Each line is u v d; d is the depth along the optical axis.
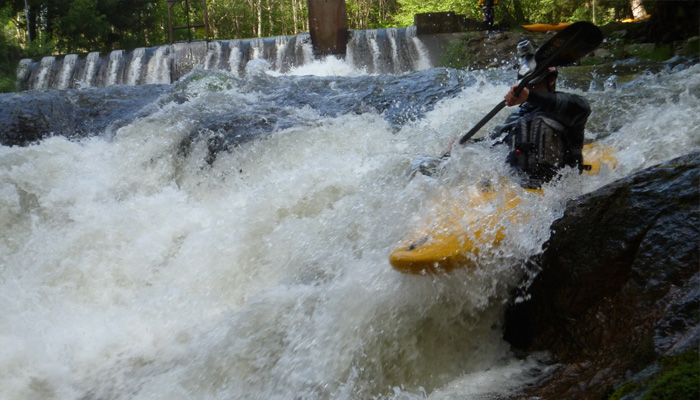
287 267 4.17
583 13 14.95
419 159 4.09
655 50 9.46
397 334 3.19
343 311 3.35
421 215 3.50
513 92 3.36
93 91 8.04
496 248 3.15
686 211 2.56
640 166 3.97
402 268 3.08
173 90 8.08
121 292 4.59
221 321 3.84
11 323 4.01
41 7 23.05
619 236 2.76
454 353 3.16
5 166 5.96
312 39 14.51
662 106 5.29
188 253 4.65
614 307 2.67
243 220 4.64
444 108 6.77
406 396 2.88
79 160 6.23
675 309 2.17
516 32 13.23
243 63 14.98
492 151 3.65
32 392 3.45
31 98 7.60
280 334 3.42
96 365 3.64
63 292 4.57
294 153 6.03
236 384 3.29
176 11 28.34
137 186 6.10
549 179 3.39
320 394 3.10
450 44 12.87
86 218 5.43
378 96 7.34
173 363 3.53
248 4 30.41
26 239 5.40
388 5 29.89
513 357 3.06
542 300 3.05
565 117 3.33
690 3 9.41
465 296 3.20
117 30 26.08
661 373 1.85
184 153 6.29
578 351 2.79
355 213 4.04
